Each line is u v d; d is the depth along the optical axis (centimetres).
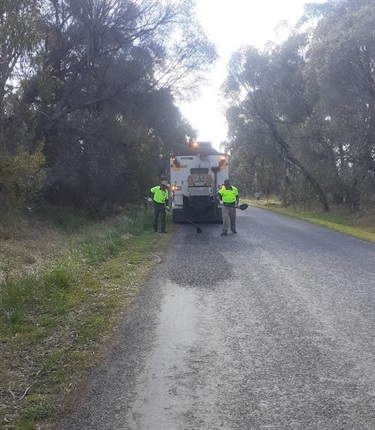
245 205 1722
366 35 2428
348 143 2938
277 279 911
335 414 400
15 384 464
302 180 4081
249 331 612
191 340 584
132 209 2825
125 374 487
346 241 1486
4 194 1491
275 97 3809
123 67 2311
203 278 931
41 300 737
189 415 405
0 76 1381
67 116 2262
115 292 813
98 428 388
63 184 2345
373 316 666
